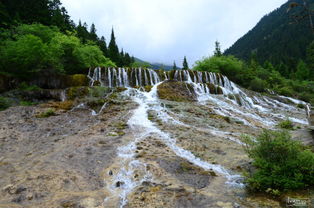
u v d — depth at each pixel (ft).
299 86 104.27
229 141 23.00
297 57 231.91
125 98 43.96
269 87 94.94
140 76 62.34
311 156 11.61
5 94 40.63
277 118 42.80
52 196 11.23
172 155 18.10
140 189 12.07
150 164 15.87
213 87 59.26
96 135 24.04
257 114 43.65
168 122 30.07
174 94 49.70
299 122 40.40
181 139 22.94
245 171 14.39
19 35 56.85
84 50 67.41
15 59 45.55
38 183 12.62
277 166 11.52
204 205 10.24
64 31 95.35
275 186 11.37
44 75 50.08
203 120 32.48
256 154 13.07
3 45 49.88
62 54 59.06
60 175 13.87
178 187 12.27
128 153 18.34
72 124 29.01
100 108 37.29
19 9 81.15
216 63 94.32
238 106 48.67
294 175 11.31
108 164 15.94
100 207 10.20
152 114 33.76
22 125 27.61
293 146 12.12
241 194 11.28
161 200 10.78
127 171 14.70
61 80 51.16
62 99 43.11
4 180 13.01
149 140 22.27
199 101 48.24
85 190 12.01
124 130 26.11
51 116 32.53
